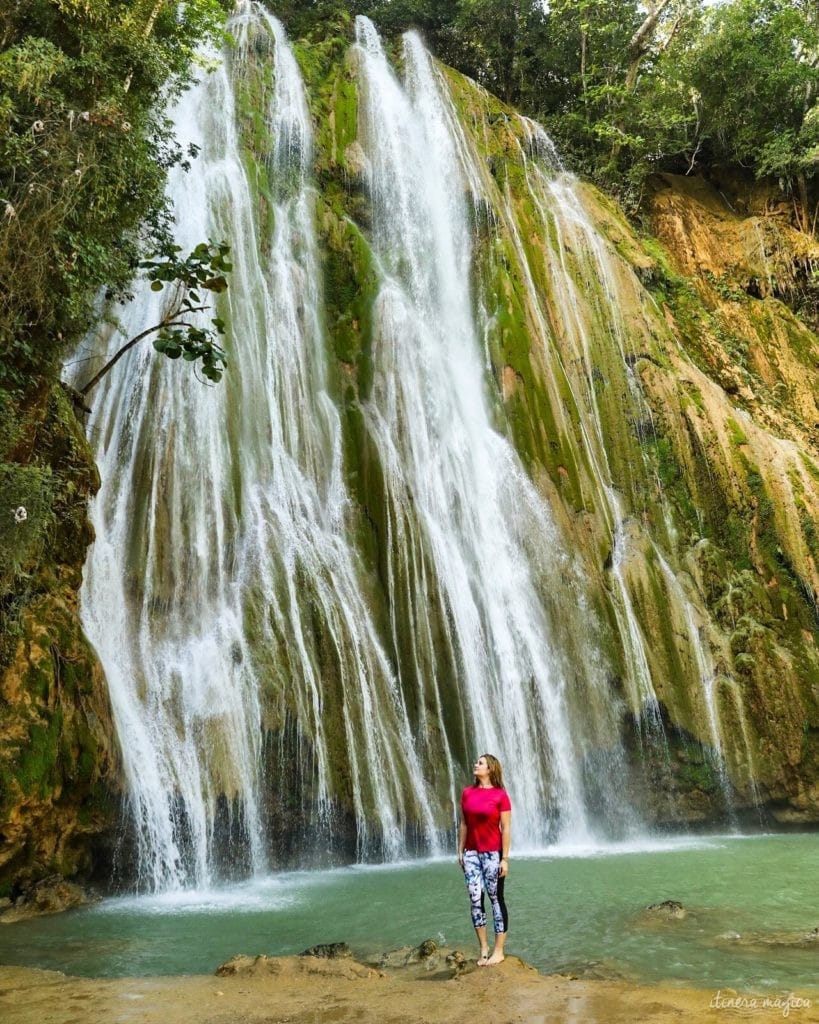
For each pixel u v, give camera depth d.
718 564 24.14
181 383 18.61
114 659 14.75
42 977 7.49
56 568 13.27
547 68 37.84
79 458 14.05
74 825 12.07
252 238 22.53
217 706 15.05
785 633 23.91
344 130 27.47
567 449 23.69
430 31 36.72
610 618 21.36
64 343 12.88
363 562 19.41
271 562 17.59
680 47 37.31
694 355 30.30
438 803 17.00
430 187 27.83
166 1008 6.43
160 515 17.02
